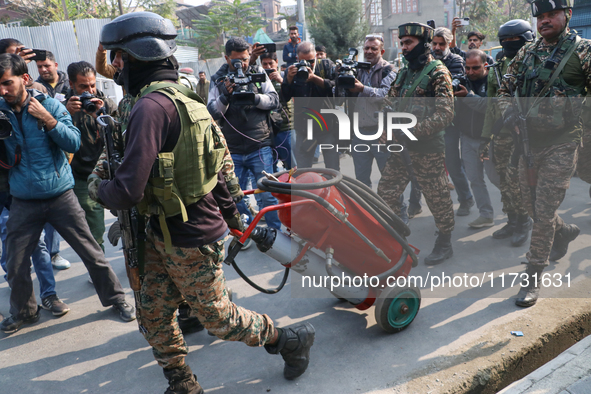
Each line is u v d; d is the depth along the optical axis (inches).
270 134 158.1
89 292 135.9
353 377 88.1
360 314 110.6
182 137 66.7
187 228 70.2
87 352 104.5
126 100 75.2
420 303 105.0
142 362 99.3
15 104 105.3
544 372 84.5
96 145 130.3
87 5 988.6
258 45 165.5
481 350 92.7
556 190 103.9
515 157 111.7
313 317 110.6
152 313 77.7
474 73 158.6
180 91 68.8
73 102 118.3
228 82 145.6
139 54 67.0
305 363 88.2
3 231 136.3
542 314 102.5
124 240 73.6
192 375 84.8
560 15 103.2
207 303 74.8
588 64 101.2
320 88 150.8
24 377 96.6
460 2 815.1
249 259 150.3
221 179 78.8
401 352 94.3
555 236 115.8
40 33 450.6
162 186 66.6
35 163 106.7
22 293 114.3
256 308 116.4
